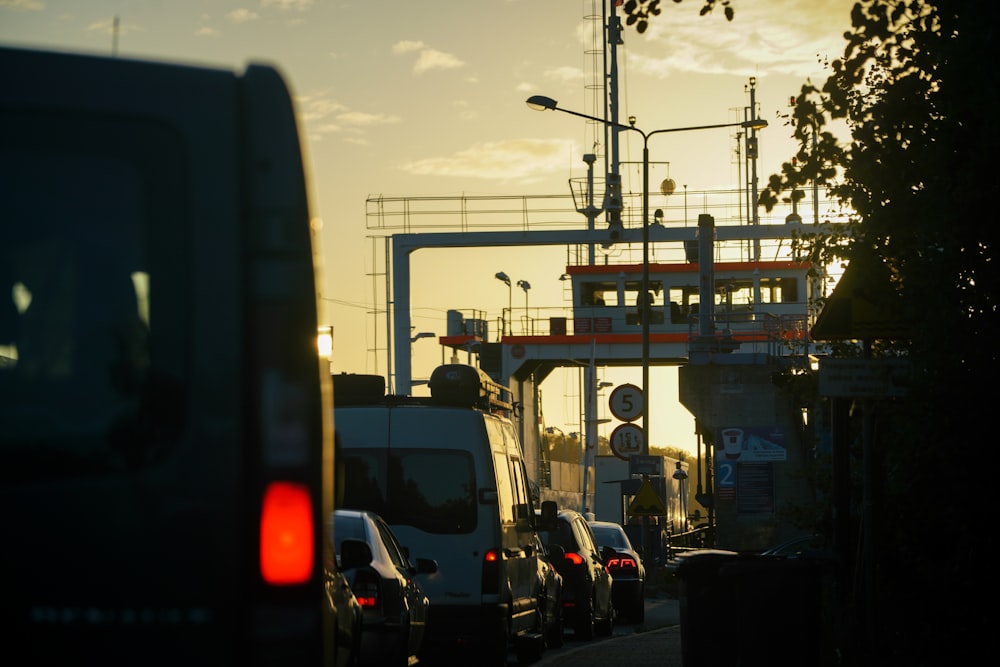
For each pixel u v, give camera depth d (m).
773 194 24.78
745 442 90.38
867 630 28.66
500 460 38.78
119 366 8.68
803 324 92.62
